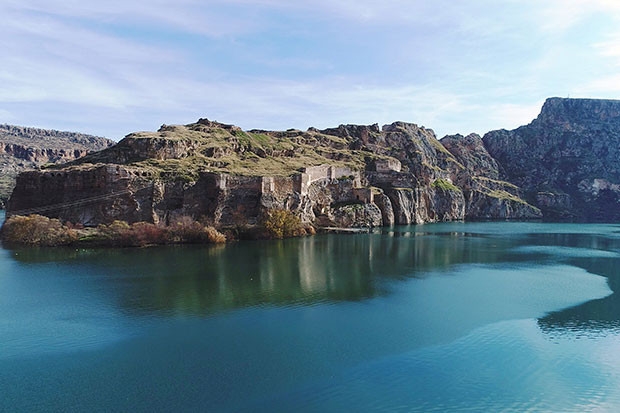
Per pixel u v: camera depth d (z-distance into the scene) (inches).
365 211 6077.8
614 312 2161.7
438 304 2263.8
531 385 1418.6
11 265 3068.4
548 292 2536.9
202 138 5620.1
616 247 4544.8
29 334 1798.7
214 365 1528.1
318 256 3609.7
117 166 4168.3
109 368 1503.4
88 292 2399.1
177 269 2997.0
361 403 1301.7
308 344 1712.6
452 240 4936.0
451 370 1513.3
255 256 3545.8
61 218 4195.4
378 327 1910.7
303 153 6835.6
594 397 1350.9
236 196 4658.0
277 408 1269.7
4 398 1316.4
